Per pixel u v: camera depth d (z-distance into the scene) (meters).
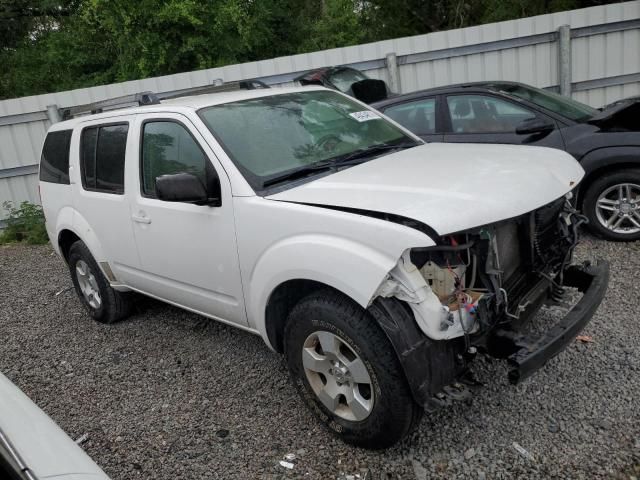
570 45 10.09
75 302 6.25
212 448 3.41
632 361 3.71
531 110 6.05
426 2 19.00
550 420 3.26
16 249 9.38
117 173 4.49
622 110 5.61
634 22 9.95
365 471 3.04
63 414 4.00
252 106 4.02
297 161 3.70
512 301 3.16
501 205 2.90
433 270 2.82
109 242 4.69
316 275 2.96
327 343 3.08
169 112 3.97
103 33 16.33
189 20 14.02
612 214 5.73
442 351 2.83
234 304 3.70
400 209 2.81
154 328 5.20
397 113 6.80
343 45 17.92
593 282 3.42
